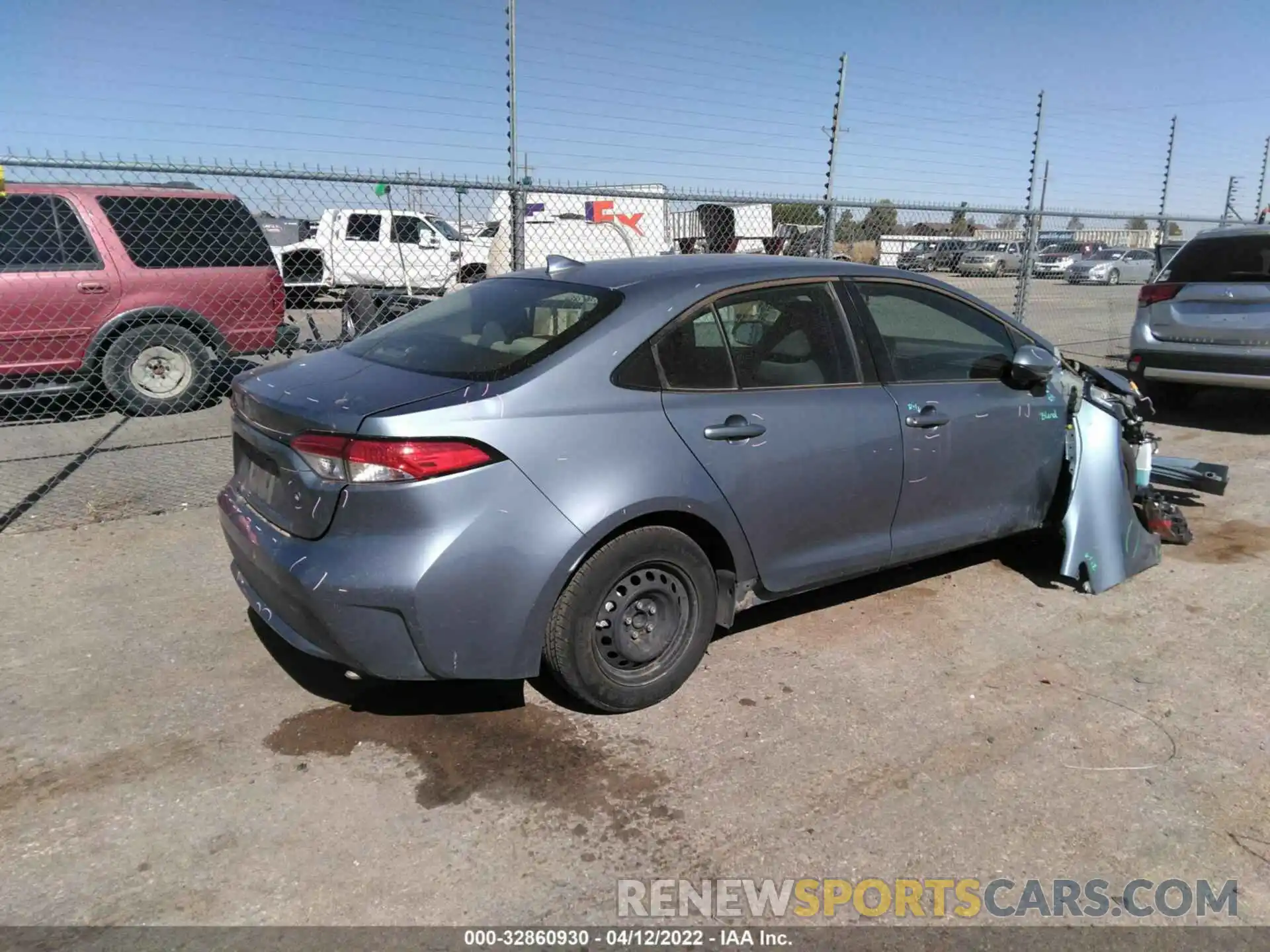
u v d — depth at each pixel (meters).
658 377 3.18
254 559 3.04
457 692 3.41
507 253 12.84
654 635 3.26
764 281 3.54
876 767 3.00
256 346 8.38
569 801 2.80
